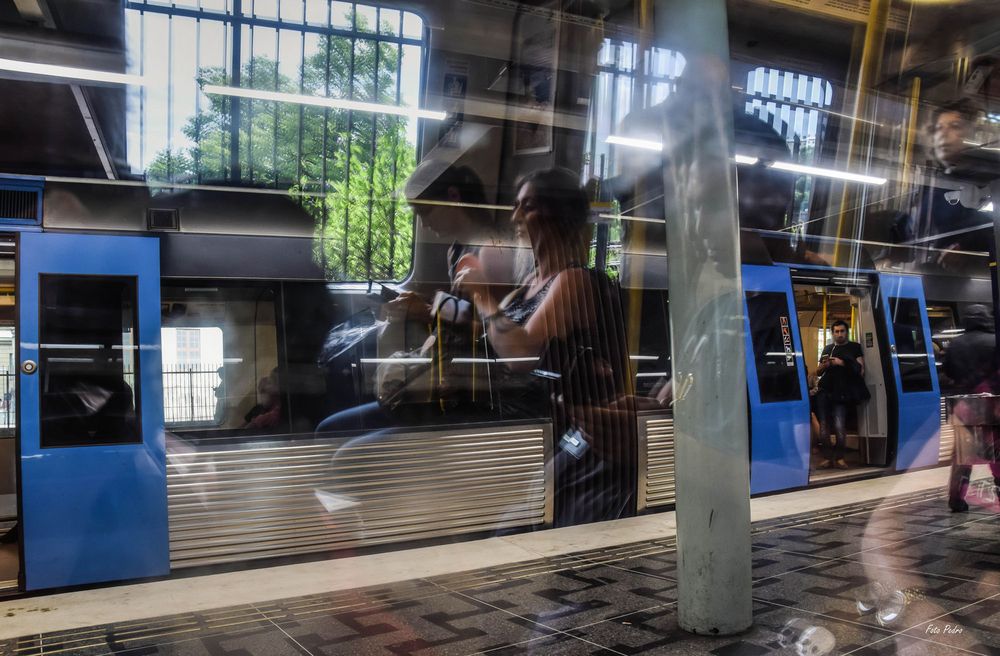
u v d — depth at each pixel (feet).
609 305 19.51
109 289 15.05
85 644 11.31
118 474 14.69
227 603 13.10
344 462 16.37
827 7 16.55
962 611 10.82
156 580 14.82
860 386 25.46
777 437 22.12
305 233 16.98
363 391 16.97
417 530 16.92
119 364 14.94
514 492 17.97
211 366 15.84
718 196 11.03
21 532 14.05
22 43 14.20
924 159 20.26
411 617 11.97
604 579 13.74
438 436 17.22
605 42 16.94
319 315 16.85
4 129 14.76
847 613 11.10
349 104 17.10
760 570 13.67
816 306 28.22
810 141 19.76
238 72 16.40
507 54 17.19
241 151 16.81
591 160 18.11
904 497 19.94
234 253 16.34
